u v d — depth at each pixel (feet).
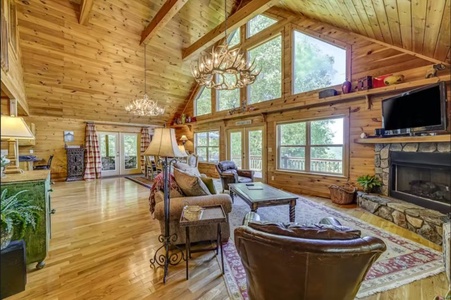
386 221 10.99
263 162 20.47
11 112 10.78
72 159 24.36
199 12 19.24
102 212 12.85
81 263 7.32
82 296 5.75
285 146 19.08
